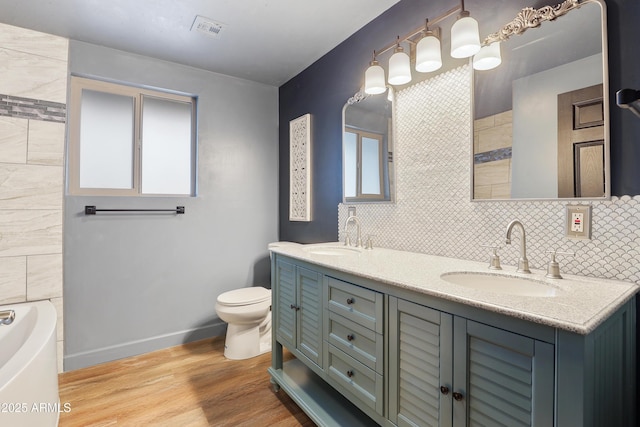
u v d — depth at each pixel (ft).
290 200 9.78
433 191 5.81
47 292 7.18
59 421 5.54
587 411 2.47
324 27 7.26
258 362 7.81
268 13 6.68
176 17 6.75
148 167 8.80
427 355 3.64
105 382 6.86
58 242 7.30
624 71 3.71
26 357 4.29
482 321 3.09
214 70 9.29
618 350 3.14
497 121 4.83
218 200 9.44
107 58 7.92
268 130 10.38
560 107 4.18
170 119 9.12
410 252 6.15
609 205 3.80
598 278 3.86
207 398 6.29
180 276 8.86
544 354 2.64
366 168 7.17
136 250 8.25
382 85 6.31
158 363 7.73
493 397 3.02
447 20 5.55
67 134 7.55
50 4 6.22
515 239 4.65
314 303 5.56
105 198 7.84
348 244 7.07
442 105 5.65
